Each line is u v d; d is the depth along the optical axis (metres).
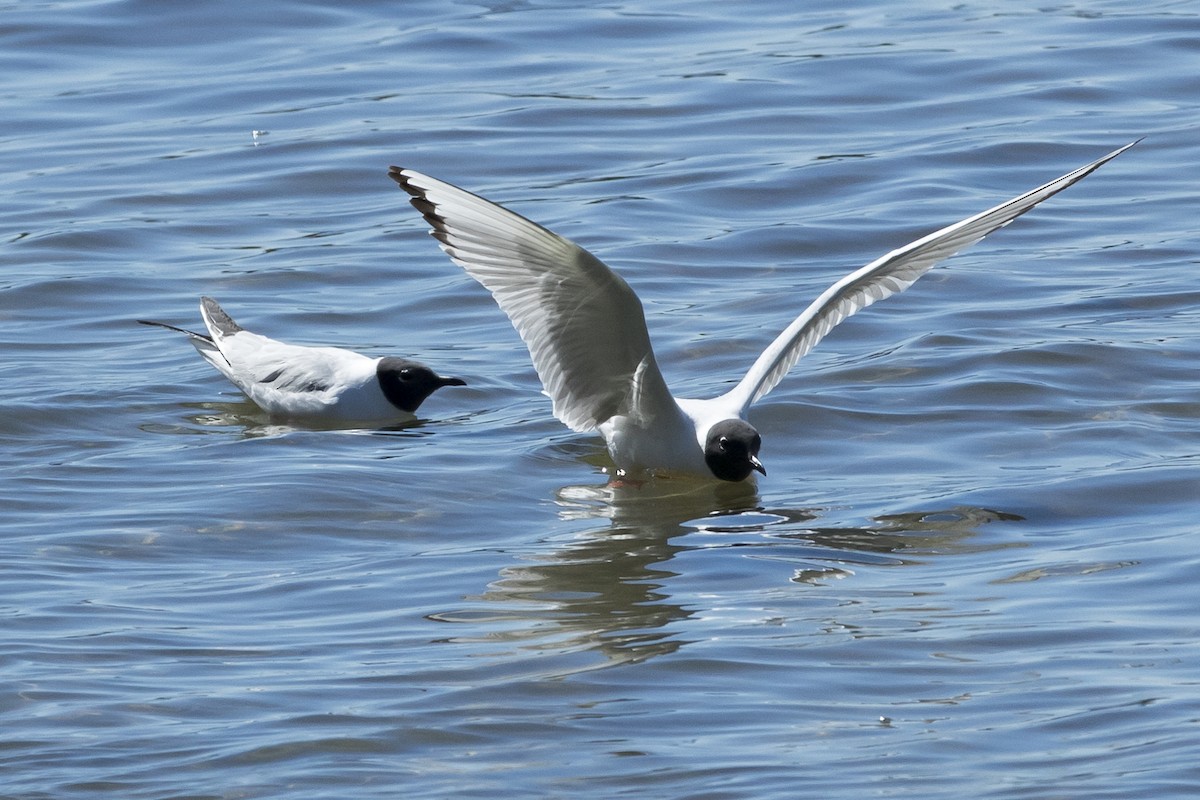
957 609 10.35
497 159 21.86
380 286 18.27
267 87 24.58
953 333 16.14
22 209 20.30
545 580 11.09
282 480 13.02
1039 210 20.00
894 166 21.36
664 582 11.02
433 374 15.02
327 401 14.99
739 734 8.67
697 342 16.22
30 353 16.30
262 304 17.67
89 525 12.05
